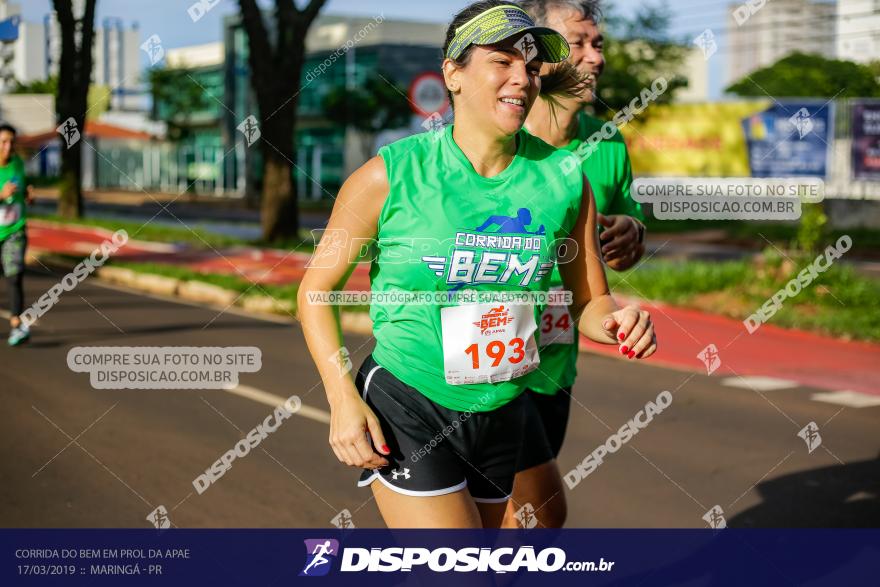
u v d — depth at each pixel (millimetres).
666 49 48781
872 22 45000
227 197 80438
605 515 7691
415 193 4172
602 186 6195
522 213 4262
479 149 4227
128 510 7523
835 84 47281
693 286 22312
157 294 22812
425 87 19969
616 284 22953
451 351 4297
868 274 29891
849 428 10836
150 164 93062
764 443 10055
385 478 4332
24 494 7844
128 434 9750
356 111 64688
